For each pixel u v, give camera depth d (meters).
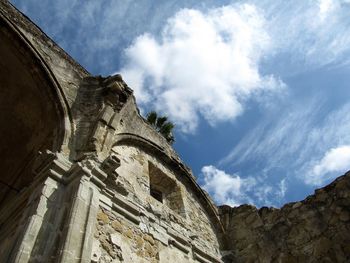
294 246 9.09
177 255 7.51
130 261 6.16
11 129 8.90
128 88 9.02
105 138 7.60
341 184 9.16
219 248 9.84
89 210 5.73
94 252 5.58
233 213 10.95
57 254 4.85
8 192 8.78
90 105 8.20
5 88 8.55
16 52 7.88
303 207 9.59
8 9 8.05
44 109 8.00
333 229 8.66
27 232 4.96
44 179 6.00
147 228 7.25
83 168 6.18
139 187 8.18
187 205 9.69
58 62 8.48
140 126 9.80
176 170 10.37
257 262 9.42
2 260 5.11
